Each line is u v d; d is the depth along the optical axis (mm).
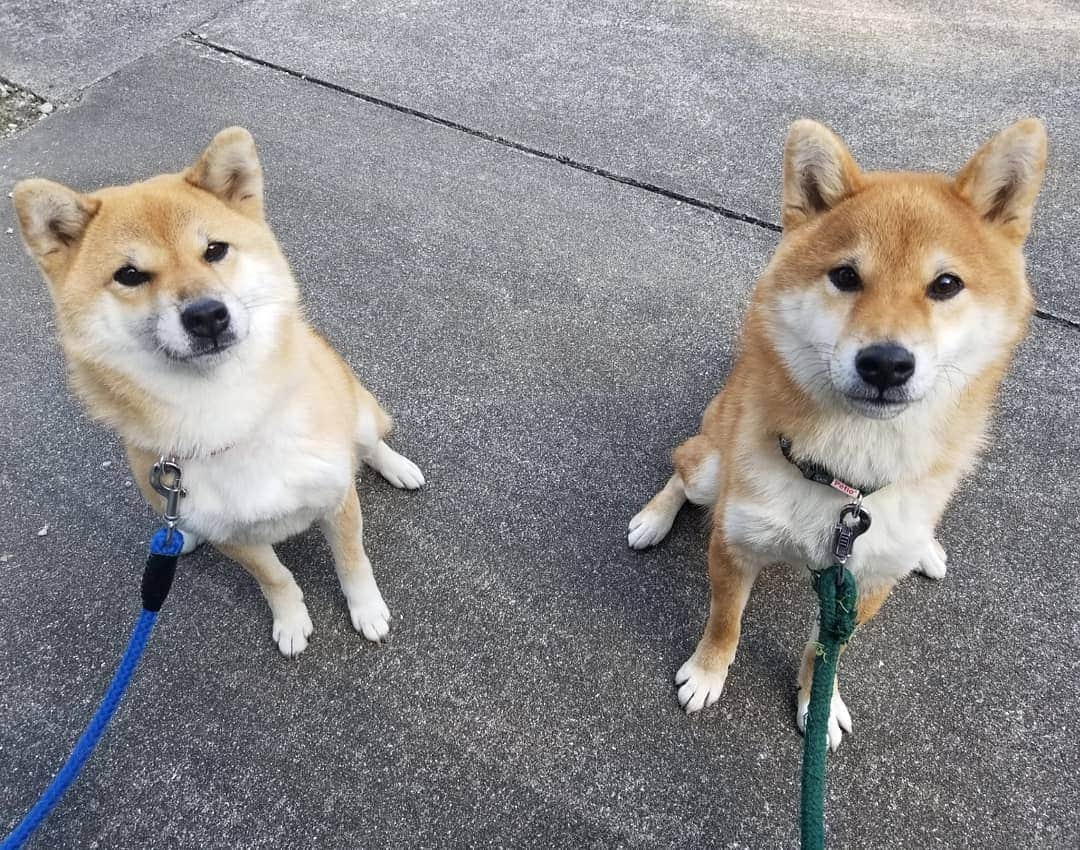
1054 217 1140
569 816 681
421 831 676
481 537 864
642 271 1120
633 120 1361
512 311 1077
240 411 643
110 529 873
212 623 803
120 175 1274
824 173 614
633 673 764
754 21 1597
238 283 646
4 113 1420
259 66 1511
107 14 1668
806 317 595
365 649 784
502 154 1310
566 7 1659
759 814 681
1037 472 881
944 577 808
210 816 686
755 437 651
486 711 742
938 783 687
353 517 743
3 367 1026
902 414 588
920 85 1401
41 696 756
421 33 1588
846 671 753
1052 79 1397
